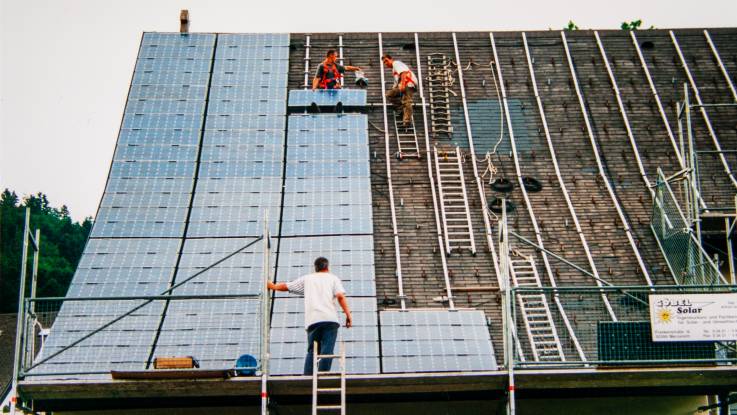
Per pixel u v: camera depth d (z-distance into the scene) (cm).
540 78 2780
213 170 2478
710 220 2244
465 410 1922
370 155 2548
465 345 1953
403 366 1886
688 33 2927
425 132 2595
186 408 1911
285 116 2644
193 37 2905
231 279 2136
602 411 1952
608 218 2378
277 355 1911
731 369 1725
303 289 1689
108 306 2066
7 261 4950
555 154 2558
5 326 3959
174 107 2662
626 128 2628
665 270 2233
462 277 2198
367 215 2345
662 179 2295
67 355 1933
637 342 1731
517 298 2130
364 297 2092
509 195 2431
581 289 1738
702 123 2647
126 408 1892
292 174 2467
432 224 2347
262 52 2867
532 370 1748
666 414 1967
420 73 2767
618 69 2811
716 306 1730
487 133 2612
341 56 2855
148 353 1939
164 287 2119
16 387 1666
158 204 2372
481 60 2836
